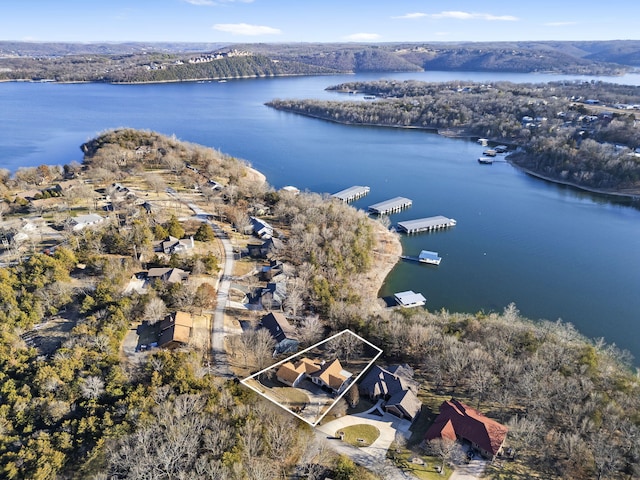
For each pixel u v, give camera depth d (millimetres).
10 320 90688
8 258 116250
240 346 91938
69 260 113312
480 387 82625
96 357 80938
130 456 61469
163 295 106125
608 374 90938
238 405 72062
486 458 72312
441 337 98562
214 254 133375
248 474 62000
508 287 145000
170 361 79562
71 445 64875
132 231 127062
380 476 67125
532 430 72688
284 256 136125
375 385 84062
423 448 73500
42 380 73875
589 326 124750
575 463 70625
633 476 67500
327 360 90875
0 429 66000
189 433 65625
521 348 97812
